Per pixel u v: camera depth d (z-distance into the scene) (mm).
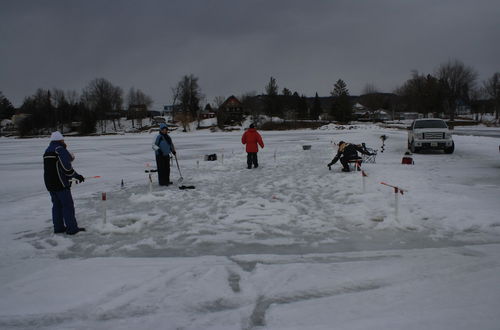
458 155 17859
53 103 102750
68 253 5801
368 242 5965
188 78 100500
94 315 3842
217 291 4324
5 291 4418
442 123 19594
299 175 13031
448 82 74312
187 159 21344
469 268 4762
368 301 3973
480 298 3930
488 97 82938
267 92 90312
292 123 79562
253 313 3824
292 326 3527
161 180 11867
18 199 10531
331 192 9805
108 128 105062
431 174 12055
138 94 118250
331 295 4152
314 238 6246
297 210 8086
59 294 4316
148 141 46312
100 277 4781
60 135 6781
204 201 9273
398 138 33938
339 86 92000
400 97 102375
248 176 13352
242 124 87562
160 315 3818
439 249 5523
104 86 109125
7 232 7020
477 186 9898
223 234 6586
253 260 5328
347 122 85062
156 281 4625
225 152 26469
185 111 98562
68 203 6738
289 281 4535
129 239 6441
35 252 5863
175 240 6336
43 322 3729
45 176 6645
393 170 13086
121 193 10734
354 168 13906
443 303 3852
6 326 3658
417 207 7773
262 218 7492
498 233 6145
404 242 5898
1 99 117938
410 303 3885
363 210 7699
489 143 22812
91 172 16078
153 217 7734
